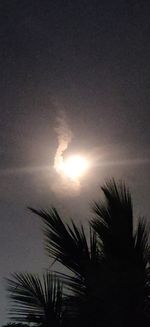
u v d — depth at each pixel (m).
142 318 2.60
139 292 2.66
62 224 2.97
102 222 2.93
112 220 2.91
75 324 2.72
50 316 2.85
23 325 2.94
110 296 2.65
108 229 2.88
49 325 2.82
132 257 2.76
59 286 2.93
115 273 2.69
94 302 2.68
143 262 2.78
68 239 2.91
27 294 2.97
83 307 2.70
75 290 2.80
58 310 2.87
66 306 2.79
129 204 3.00
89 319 2.68
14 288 3.01
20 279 3.03
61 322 2.81
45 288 2.96
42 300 2.92
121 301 2.63
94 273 2.70
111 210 2.96
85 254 2.85
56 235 2.93
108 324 2.62
